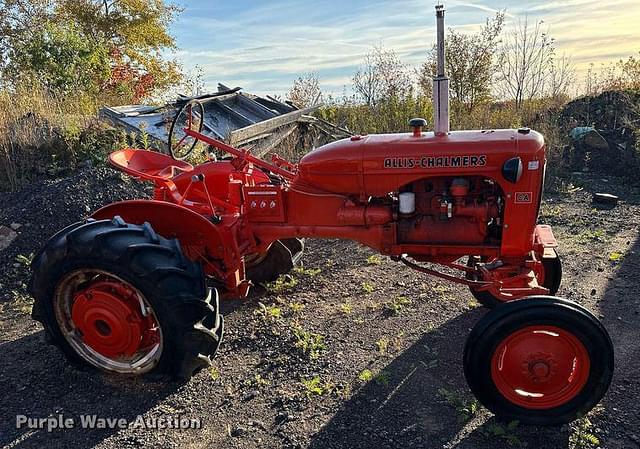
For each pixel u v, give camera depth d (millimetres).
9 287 4855
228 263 3775
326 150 3475
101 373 3428
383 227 3529
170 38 23422
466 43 12945
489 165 3166
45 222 5574
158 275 3068
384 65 12320
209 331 3279
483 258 4047
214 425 3018
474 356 2820
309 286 4809
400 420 3002
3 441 2918
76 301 3332
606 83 10961
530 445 2795
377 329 4008
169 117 7867
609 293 4438
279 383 3381
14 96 8461
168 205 3617
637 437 2828
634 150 8719
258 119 8844
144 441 2898
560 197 7324
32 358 3729
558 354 2834
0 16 19078
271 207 3754
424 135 3369
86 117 7891
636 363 3471
